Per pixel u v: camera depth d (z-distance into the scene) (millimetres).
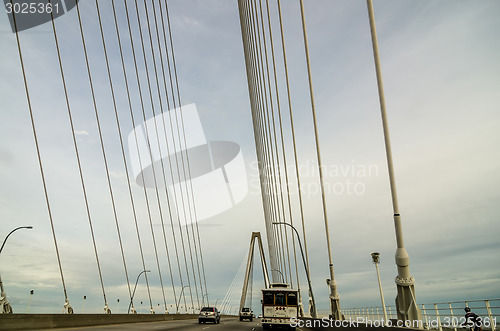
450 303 13289
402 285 10211
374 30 12281
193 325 30281
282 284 25109
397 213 10617
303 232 36500
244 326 30141
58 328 20281
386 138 11195
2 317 16062
